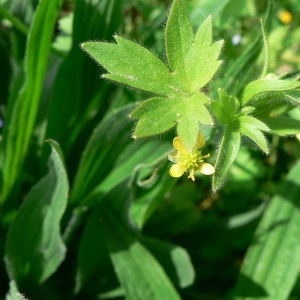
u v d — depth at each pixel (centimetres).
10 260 18
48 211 17
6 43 23
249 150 25
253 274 20
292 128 12
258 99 12
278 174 26
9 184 20
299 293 21
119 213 19
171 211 23
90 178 20
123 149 20
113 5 19
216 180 11
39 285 19
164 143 20
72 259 22
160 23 22
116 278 20
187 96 11
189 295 22
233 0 25
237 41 25
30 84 17
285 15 29
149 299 17
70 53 19
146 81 11
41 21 16
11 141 18
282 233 20
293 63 26
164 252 19
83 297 21
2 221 21
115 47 11
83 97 21
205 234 23
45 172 21
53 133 21
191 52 11
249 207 25
